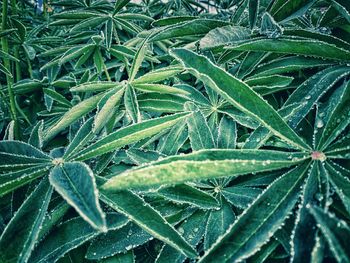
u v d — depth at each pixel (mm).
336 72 114
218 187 114
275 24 118
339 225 70
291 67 123
